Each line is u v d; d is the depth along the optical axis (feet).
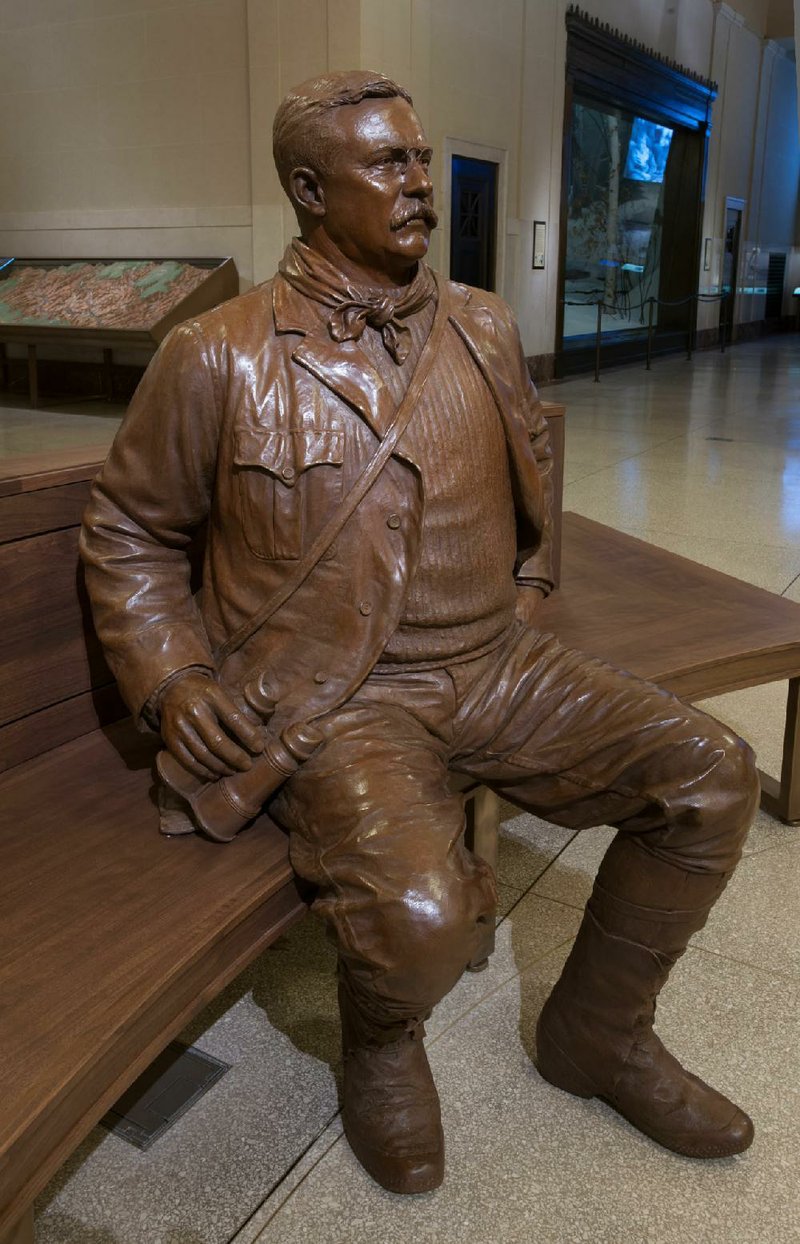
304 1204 5.88
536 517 6.51
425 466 5.80
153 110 30.68
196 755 5.59
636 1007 6.12
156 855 5.80
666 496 22.22
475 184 34.86
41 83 32.12
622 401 37.06
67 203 32.94
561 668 6.31
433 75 31.24
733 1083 6.78
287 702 5.74
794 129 68.90
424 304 6.12
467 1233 5.70
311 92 5.63
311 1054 7.04
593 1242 5.65
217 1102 6.62
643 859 5.80
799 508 21.21
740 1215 5.82
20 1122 4.02
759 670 8.94
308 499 5.66
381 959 5.00
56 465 7.17
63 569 7.11
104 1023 4.52
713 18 52.60
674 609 9.95
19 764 7.00
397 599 5.75
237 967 5.40
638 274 52.70
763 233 67.21
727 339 63.16
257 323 5.79
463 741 6.21
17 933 5.13
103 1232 5.68
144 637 5.89
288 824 5.79
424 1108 6.02
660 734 5.73
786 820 9.91
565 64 38.88
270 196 29.63
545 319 41.24
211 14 29.12
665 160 52.26
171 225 31.32
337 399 5.69
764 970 7.88
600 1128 6.45
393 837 5.16
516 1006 7.48
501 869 9.17
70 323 28.32
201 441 5.75
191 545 7.07
